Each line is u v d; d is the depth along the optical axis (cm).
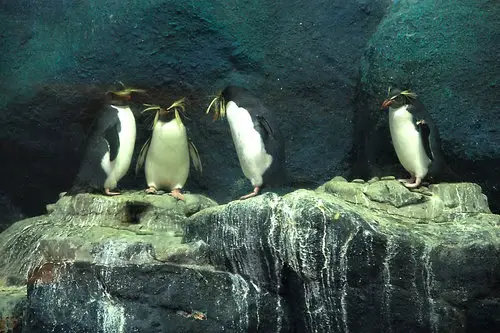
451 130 991
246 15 1140
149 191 963
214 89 1133
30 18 1138
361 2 1159
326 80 1148
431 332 762
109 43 1112
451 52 1012
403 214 838
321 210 742
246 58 1137
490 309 772
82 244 819
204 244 800
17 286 910
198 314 768
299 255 743
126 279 773
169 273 776
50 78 1113
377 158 1081
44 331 772
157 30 1116
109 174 948
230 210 784
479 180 981
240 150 920
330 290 754
